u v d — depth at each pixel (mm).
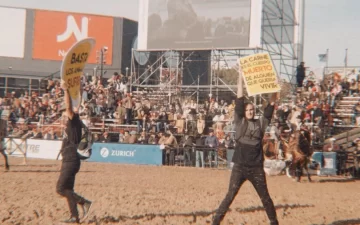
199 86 31281
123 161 24844
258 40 30188
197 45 31438
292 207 11906
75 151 8875
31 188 13883
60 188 8875
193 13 31469
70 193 8883
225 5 30797
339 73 30609
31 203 11289
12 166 20938
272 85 8227
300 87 30594
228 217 10195
